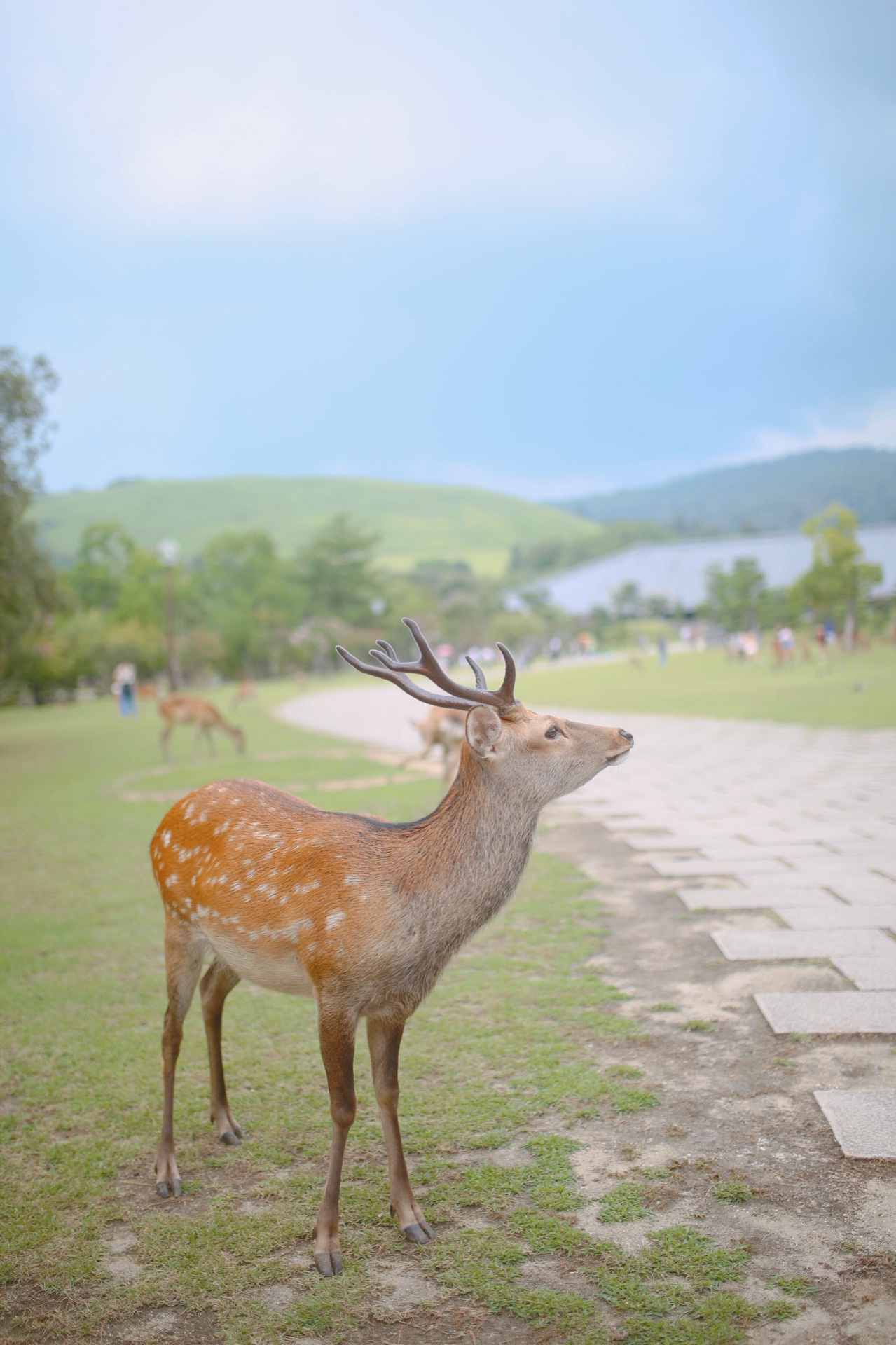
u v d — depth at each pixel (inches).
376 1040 134.9
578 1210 131.3
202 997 162.9
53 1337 113.2
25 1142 160.2
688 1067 171.6
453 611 3457.2
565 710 976.9
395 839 138.3
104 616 2773.1
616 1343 106.5
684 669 1590.8
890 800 393.1
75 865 374.0
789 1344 104.5
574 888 294.4
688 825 373.7
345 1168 147.5
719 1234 124.0
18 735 1101.1
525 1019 198.5
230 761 695.7
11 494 846.5
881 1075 162.4
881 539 3063.5
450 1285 118.3
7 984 238.1
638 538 5994.1
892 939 224.7
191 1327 113.9
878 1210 126.3
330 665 3065.9
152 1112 169.6
